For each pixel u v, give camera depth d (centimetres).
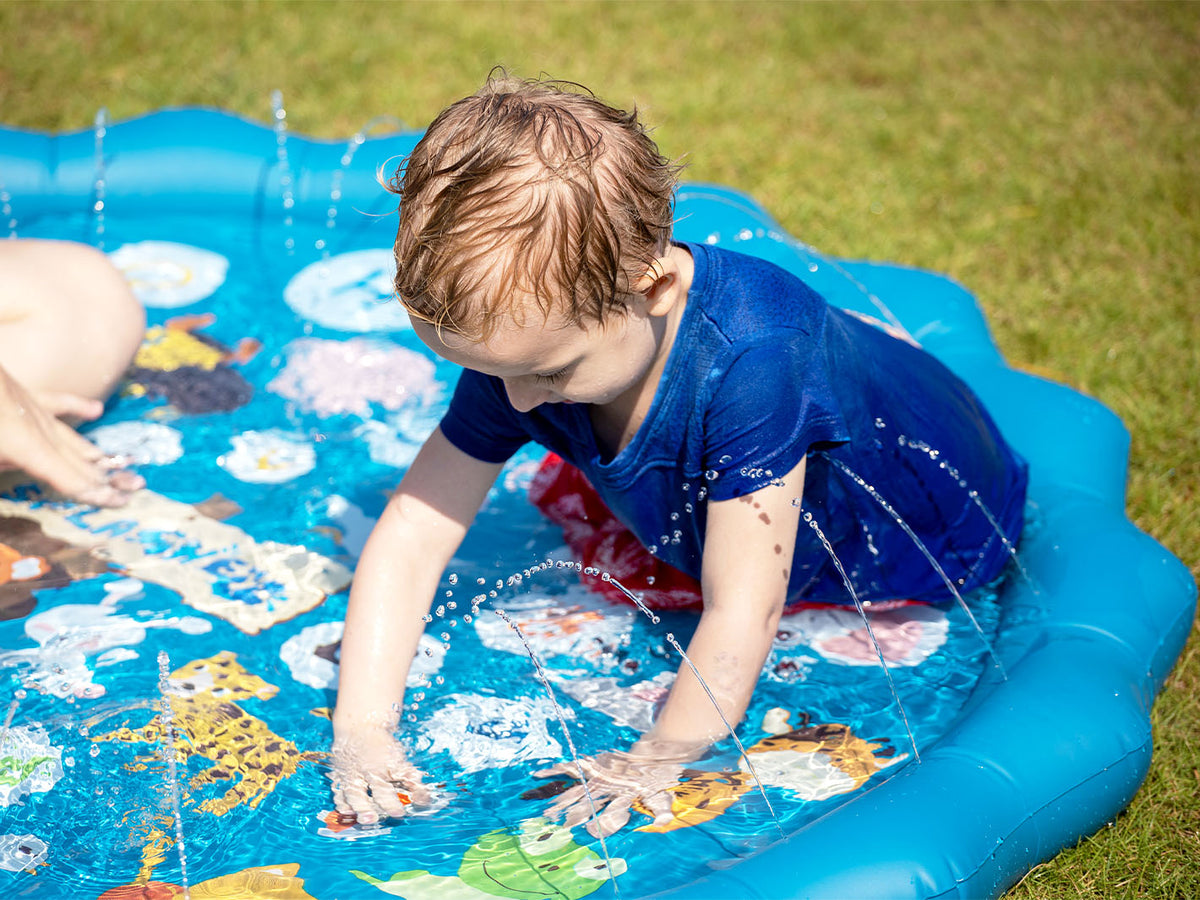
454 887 124
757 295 135
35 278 198
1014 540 181
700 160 365
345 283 265
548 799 138
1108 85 421
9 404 180
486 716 152
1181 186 348
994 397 221
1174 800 156
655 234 120
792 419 132
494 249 108
